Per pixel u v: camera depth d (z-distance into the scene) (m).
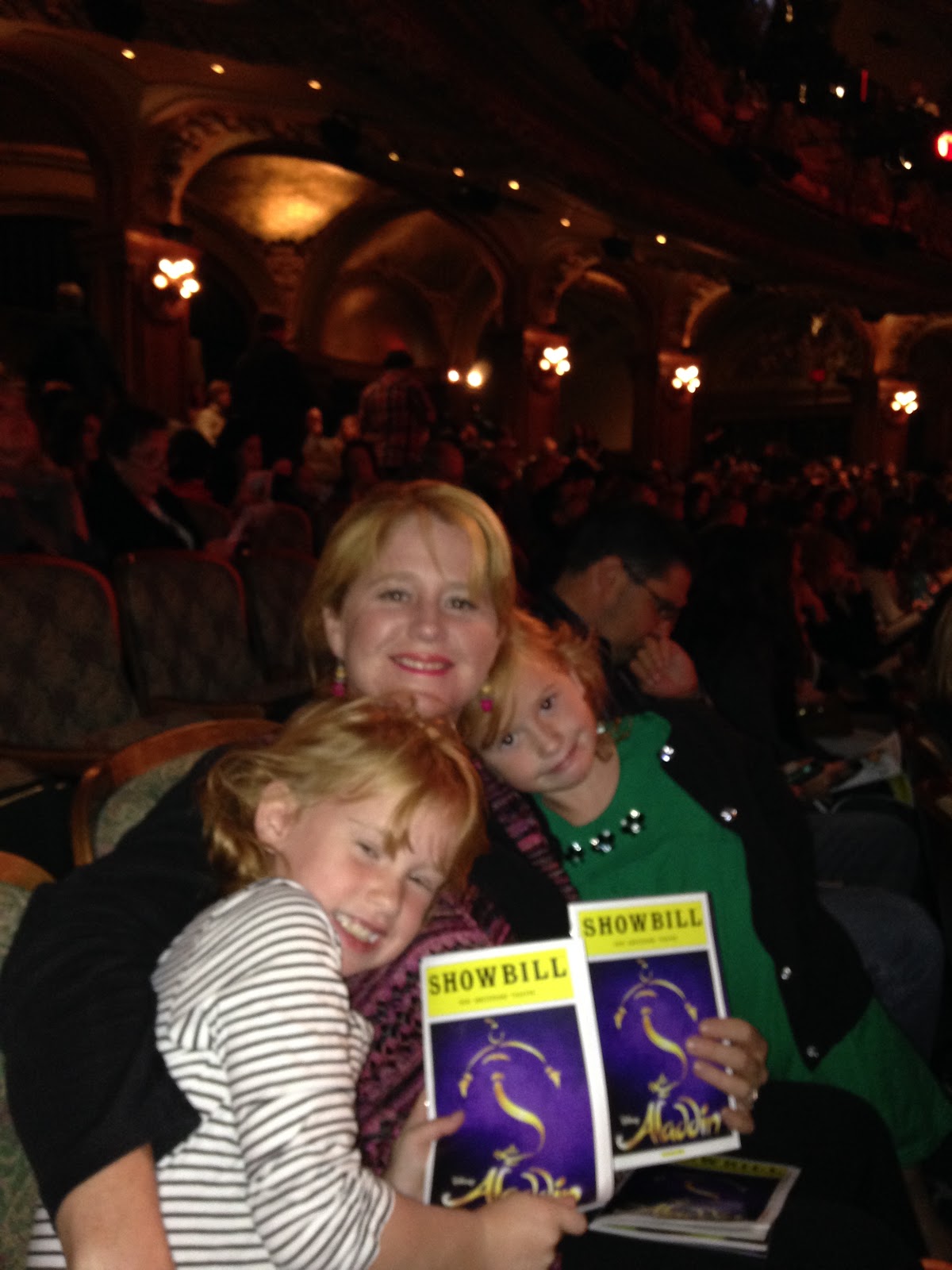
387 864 1.19
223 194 16.42
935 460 24.19
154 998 1.05
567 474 7.54
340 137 10.49
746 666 3.19
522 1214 1.14
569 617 2.67
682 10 9.84
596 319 23.88
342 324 19.81
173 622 4.12
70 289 7.93
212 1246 0.99
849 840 2.98
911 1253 1.40
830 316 23.22
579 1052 1.29
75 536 4.34
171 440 6.62
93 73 10.52
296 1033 1.01
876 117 12.70
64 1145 0.94
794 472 17.53
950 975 2.92
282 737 1.26
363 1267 0.99
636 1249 1.34
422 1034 1.28
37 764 3.00
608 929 1.38
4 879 1.24
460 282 20.41
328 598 1.59
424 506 1.54
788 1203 1.43
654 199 11.04
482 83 8.31
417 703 1.49
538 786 1.69
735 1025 1.40
